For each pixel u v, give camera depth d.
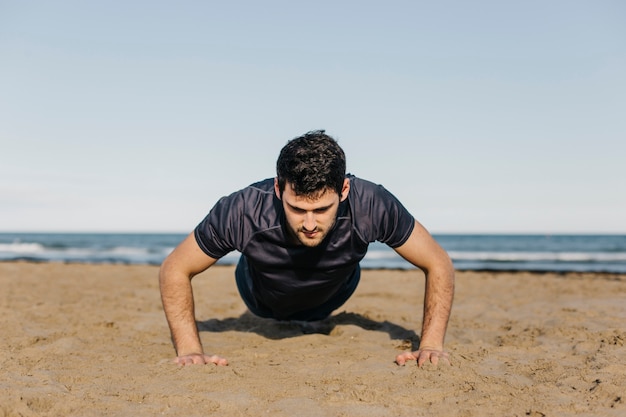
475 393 2.81
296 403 2.68
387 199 3.20
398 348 3.93
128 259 21.34
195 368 3.22
